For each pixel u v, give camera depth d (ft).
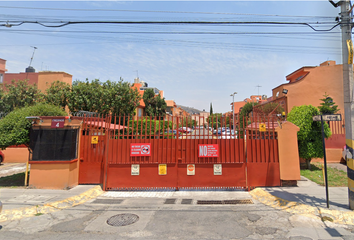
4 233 15.49
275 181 26.27
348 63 20.10
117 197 24.02
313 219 17.40
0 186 28.25
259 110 58.08
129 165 26.71
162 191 26.17
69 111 56.59
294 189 25.05
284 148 26.50
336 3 20.85
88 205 21.47
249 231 15.60
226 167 26.35
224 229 15.94
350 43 20.01
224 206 20.92
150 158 26.58
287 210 19.34
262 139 26.78
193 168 26.40
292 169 26.25
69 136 26.58
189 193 25.30
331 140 41.75
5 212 18.74
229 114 27.35
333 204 19.99
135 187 26.40
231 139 26.73
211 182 26.21
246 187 26.17
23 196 23.08
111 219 17.98
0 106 54.44
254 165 26.35
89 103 55.21
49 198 22.45
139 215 18.81
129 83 65.51
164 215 18.76
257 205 21.13
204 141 26.61
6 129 27.14
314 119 20.61
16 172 37.93
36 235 15.20
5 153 47.14
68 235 15.20
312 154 34.01
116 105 58.95
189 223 17.06
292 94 55.36
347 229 15.89
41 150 26.45
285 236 14.80
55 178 26.05
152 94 113.60
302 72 63.21
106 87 60.80
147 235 15.12
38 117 26.02
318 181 28.66
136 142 26.89
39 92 59.00
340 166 37.70
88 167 28.14
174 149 26.61
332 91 53.47
